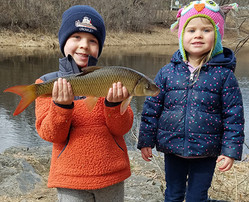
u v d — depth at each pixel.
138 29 39.56
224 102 3.05
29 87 2.22
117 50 29.86
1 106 10.18
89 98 2.31
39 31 32.53
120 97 2.25
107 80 2.24
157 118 3.29
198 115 3.03
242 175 5.04
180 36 3.27
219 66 3.11
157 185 4.41
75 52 2.74
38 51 27.55
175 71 3.23
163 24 43.22
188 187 3.16
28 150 5.79
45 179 4.64
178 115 3.09
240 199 4.21
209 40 3.12
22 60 21.56
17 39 30.89
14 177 4.34
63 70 2.64
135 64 20.41
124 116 2.46
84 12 2.72
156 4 41.91
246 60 21.84
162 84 3.27
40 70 17.72
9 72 16.81
